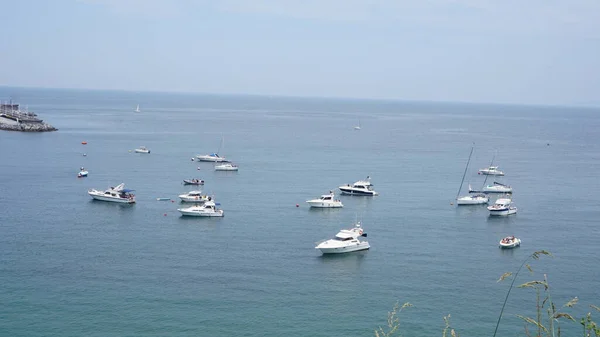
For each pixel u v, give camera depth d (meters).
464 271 76.19
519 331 58.66
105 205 110.31
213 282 70.25
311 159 187.00
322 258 80.81
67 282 68.56
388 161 186.12
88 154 179.62
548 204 120.25
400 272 75.50
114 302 63.22
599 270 77.31
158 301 63.84
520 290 69.25
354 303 65.00
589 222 104.38
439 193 131.88
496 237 93.62
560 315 23.33
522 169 173.12
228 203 115.75
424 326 59.50
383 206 116.75
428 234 94.94
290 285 70.06
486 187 133.88
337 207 114.12
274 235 92.25
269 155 195.25
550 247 88.00
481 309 63.84
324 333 57.53
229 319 59.97
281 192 128.75
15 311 60.19
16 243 83.38
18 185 126.50
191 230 93.88
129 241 86.50
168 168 159.25
